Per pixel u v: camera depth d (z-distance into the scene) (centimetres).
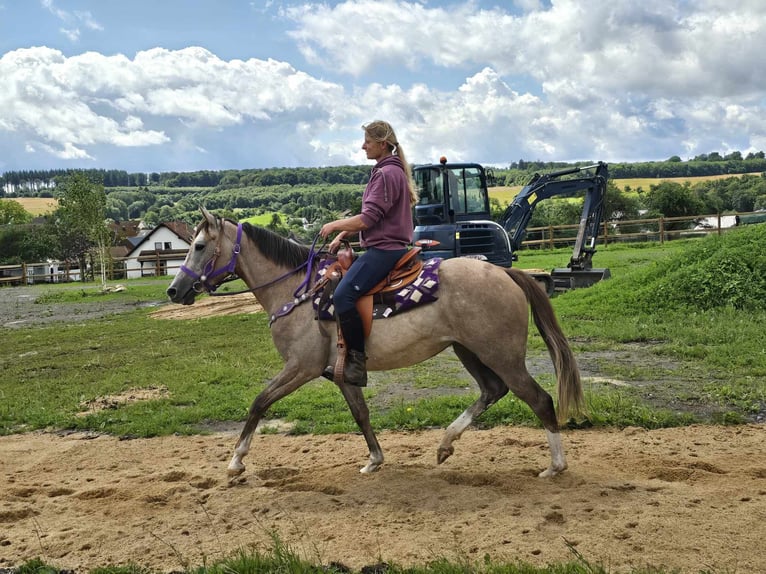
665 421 646
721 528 403
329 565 396
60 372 1164
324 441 672
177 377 1014
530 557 386
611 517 430
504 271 529
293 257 577
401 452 615
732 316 1134
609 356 960
